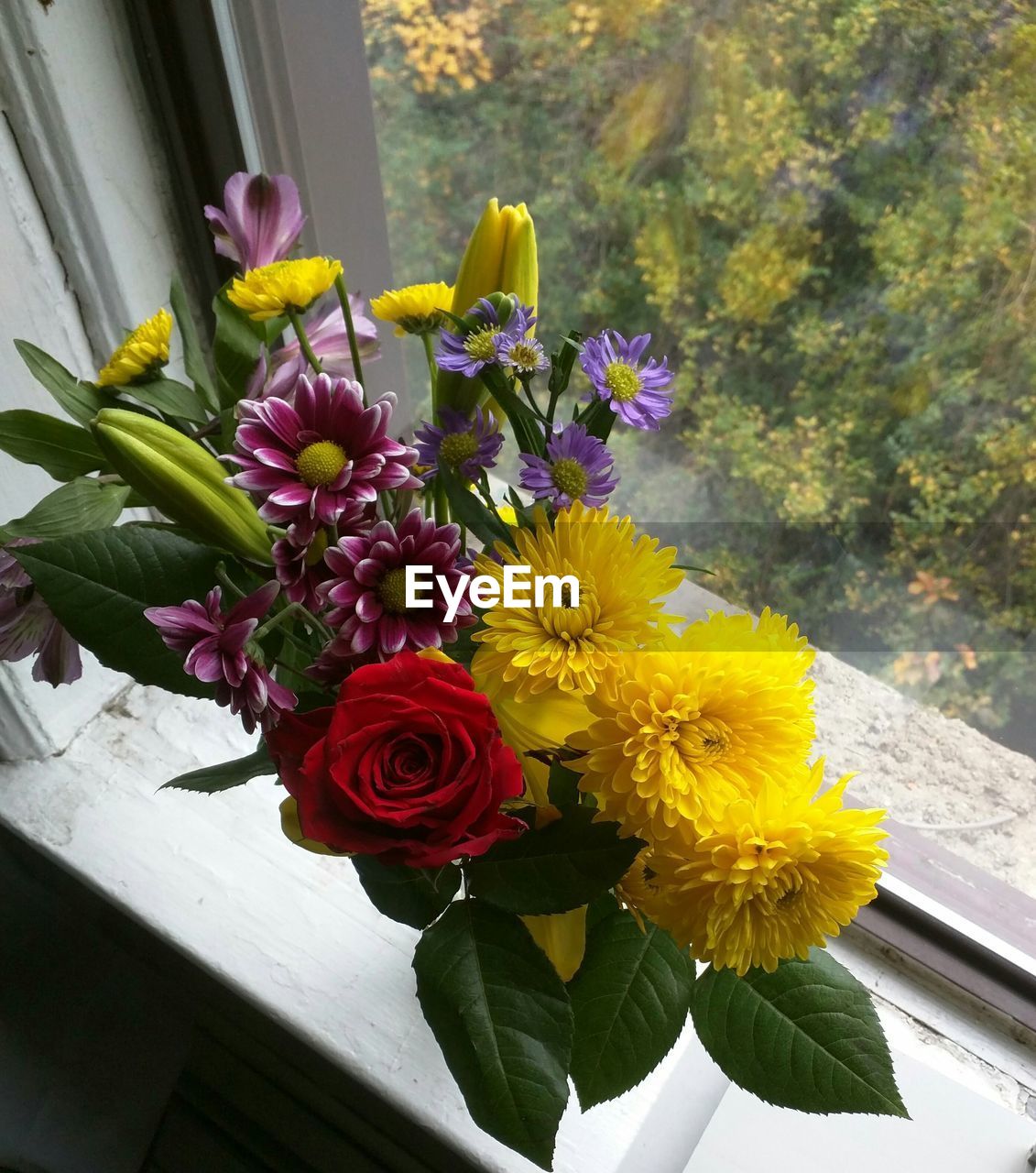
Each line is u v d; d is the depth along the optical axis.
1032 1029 0.54
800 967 0.39
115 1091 0.76
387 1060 0.51
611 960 0.39
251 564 0.36
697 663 0.34
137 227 0.54
